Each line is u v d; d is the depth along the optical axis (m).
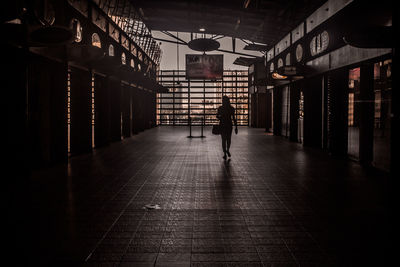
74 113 7.95
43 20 5.71
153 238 2.79
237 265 2.30
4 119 5.05
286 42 12.12
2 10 4.58
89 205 3.78
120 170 6.05
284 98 13.29
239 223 3.18
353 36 4.39
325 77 8.81
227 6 10.49
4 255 2.44
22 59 5.18
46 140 6.34
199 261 2.36
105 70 9.30
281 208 3.67
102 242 2.70
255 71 19.09
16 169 5.16
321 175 5.56
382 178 5.28
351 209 3.62
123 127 13.27
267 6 10.03
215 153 8.47
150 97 19.00
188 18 12.93
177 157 7.75
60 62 6.62
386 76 5.49
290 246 2.63
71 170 6.03
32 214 3.44
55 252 2.50
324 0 8.05
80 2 7.57
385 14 5.22
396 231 2.94
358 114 6.77
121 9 10.74
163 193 4.36
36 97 5.96
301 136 11.05
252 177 5.42
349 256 2.44
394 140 4.50
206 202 3.93
